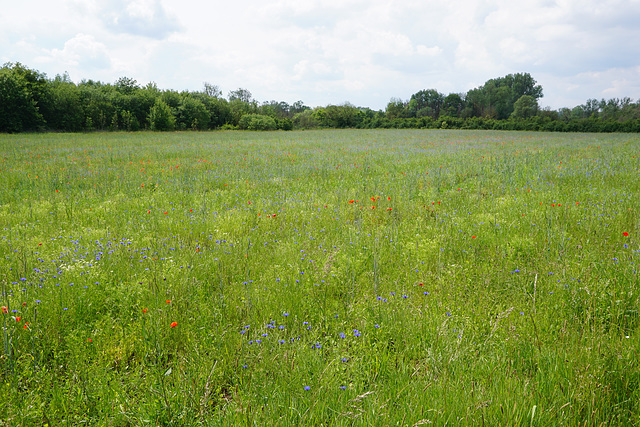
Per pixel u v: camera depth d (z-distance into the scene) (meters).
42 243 5.74
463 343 3.06
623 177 10.92
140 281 4.33
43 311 3.64
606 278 4.04
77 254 5.25
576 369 2.65
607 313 3.52
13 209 8.33
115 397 2.62
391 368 2.95
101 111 63.84
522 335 3.24
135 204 8.66
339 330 3.50
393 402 2.49
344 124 107.38
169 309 3.71
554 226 6.13
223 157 20.06
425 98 144.00
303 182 11.67
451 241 5.63
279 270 4.73
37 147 25.23
